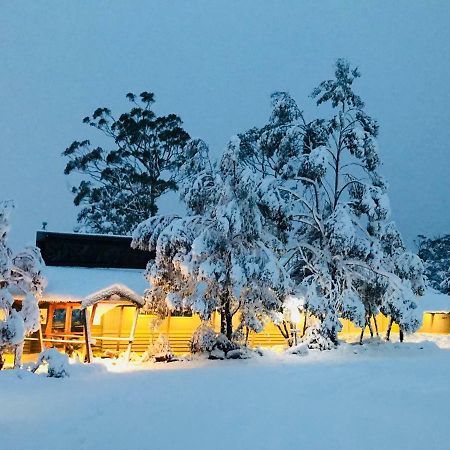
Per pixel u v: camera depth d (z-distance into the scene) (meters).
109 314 29.34
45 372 20.00
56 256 30.33
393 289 29.86
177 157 49.56
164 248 25.47
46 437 10.45
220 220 24.75
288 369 21.34
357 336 37.44
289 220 27.78
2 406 13.41
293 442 9.89
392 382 17.38
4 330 20.39
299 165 31.64
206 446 9.71
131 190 49.06
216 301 25.09
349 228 28.70
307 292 27.97
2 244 21.67
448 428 10.84
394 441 9.91
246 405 13.33
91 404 13.66
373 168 31.52
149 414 12.34
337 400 14.03
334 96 32.00
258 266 25.00
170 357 24.50
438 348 30.27
